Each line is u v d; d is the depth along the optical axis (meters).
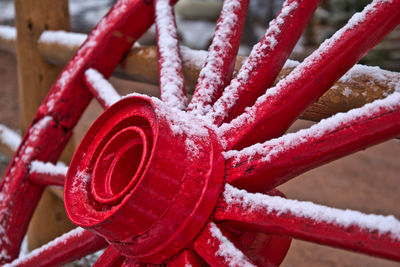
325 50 0.76
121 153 0.81
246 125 0.78
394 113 0.68
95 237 0.89
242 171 0.75
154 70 1.09
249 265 0.72
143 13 1.10
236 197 0.74
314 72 0.76
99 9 4.31
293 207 0.71
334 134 0.71
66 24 1.51
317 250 1.62
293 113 0.78
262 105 0.78
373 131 0.69
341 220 0.67
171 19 1.02
